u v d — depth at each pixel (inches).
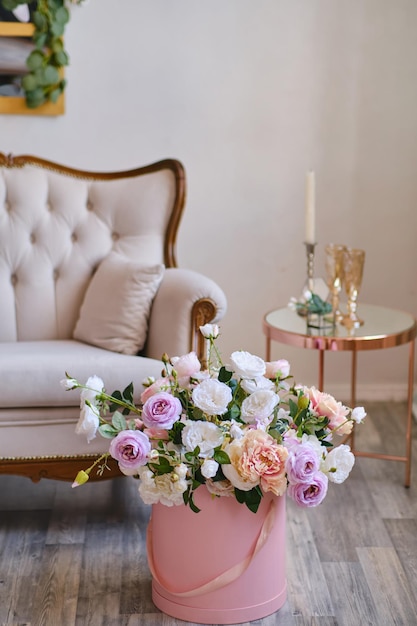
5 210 116.3
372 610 80.0
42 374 92.7
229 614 77.7
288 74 134.3
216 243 138.7
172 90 133.8
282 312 116.6
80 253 116.1
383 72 134.6
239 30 132.7
